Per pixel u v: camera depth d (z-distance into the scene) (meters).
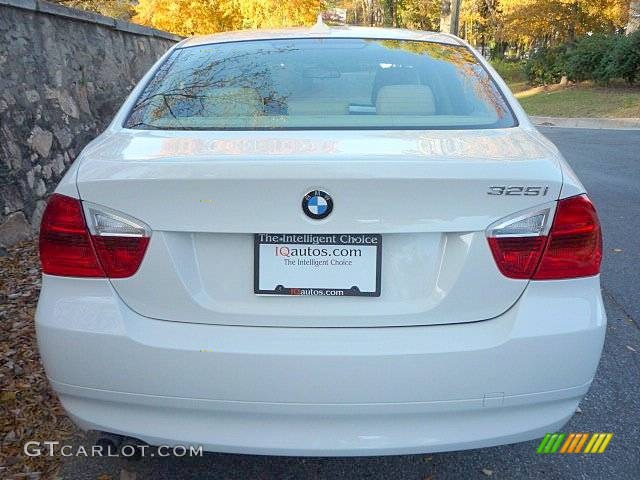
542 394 1.95
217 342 1.90
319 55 2.87
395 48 2.98
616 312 4.00
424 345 1.89
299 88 2.62
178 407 1.94
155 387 1.92
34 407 2.81
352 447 1.93
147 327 1.93
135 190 1.88
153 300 1.94
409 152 2.01
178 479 2.44
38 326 1.99
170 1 15.70
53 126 5.54
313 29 3.19
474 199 1.87
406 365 1.87
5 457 2.49
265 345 1.89
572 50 24.88
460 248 1.90
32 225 5.06
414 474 2.49
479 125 2.44
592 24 25.23
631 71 21.33
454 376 1.89
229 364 1.88
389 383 1.88
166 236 1.90
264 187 1.84
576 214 1.94
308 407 1.90
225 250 1.93
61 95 5.78
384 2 41.41
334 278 1.92
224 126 2.36
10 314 3.69
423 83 2.70
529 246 1.91
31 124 5.16
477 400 1.92
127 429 1.99
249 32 3.21
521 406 1.96
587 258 1.97
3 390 2.91
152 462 2.54
